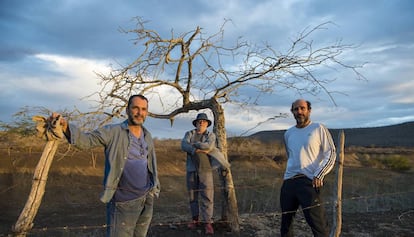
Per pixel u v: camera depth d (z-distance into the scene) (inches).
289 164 203.3
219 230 272.8
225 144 279.4
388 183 648.4
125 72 251.1
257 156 806.5
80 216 363.9
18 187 386.0
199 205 290.5
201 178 265.4
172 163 757.9
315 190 192.2
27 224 145.7
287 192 201.9
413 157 1382.9
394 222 320.2
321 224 190.5
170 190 532.7
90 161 567.5
